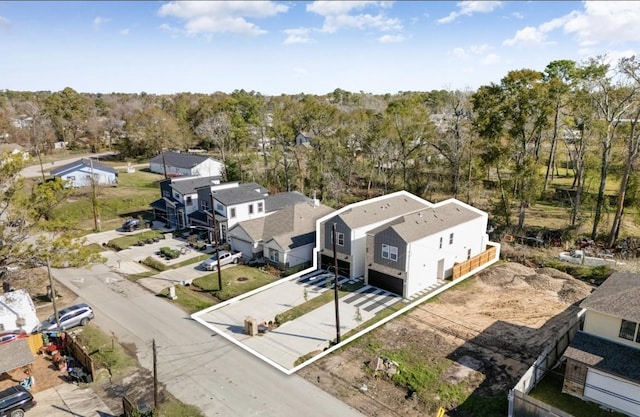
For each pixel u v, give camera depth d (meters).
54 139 102.50
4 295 27.00
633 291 20.00
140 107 145.00
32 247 25.16
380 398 19.41
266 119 79.81
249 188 45.56
